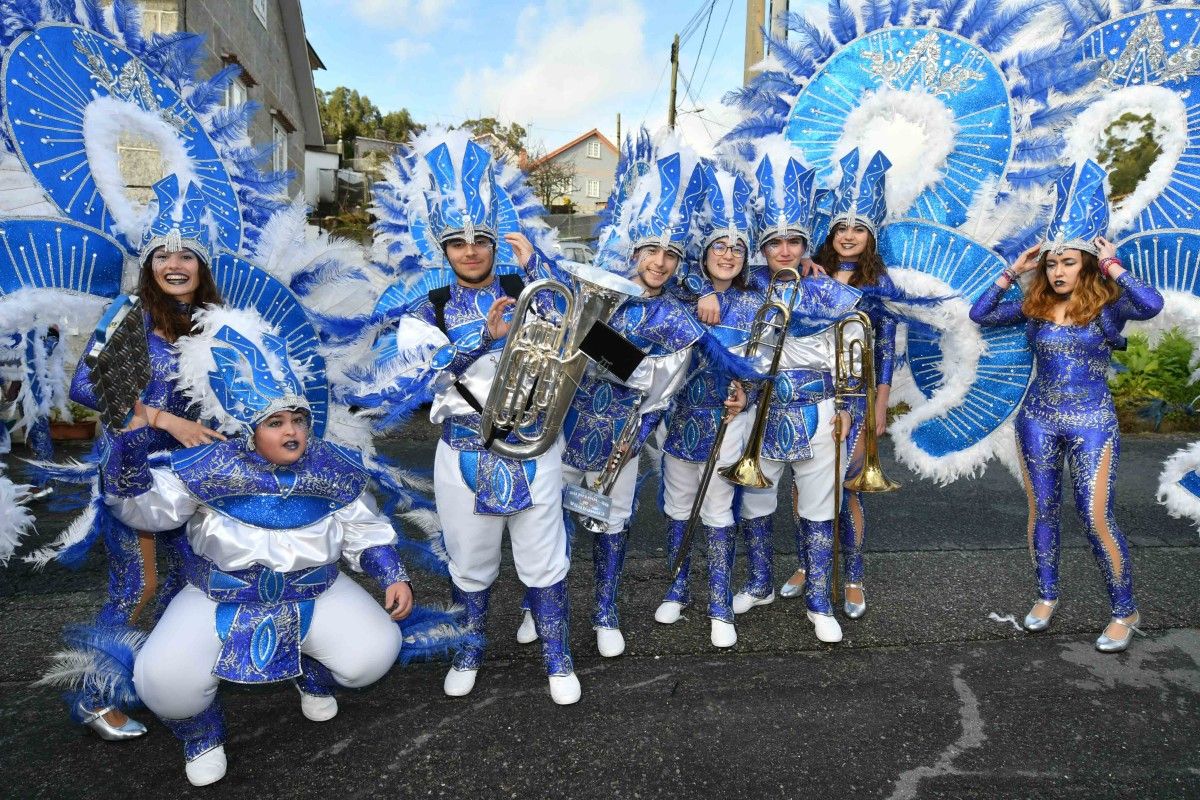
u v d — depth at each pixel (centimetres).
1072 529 463
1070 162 314
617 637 298
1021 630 318
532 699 265
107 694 234
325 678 249
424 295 265
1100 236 291
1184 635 312
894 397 370
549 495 254
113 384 190
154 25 776
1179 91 301
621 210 286
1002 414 332
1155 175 306
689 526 308
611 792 216
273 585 221
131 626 236
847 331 312
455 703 263
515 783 220
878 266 327
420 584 372
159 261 236
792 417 304
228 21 980
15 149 223
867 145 340
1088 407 299
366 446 292
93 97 238
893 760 229
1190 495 313
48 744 239
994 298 313
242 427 215
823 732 244
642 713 256
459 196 245
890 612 337
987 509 504
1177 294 302
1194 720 249
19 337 240
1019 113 321
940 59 329
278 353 226
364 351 289
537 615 264
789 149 306
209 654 213
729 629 304
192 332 241
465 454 251
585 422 284
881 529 462
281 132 1259
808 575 315
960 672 282
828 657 295
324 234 293
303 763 230
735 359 271
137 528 216
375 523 244
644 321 268
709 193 284
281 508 222
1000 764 227
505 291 255
